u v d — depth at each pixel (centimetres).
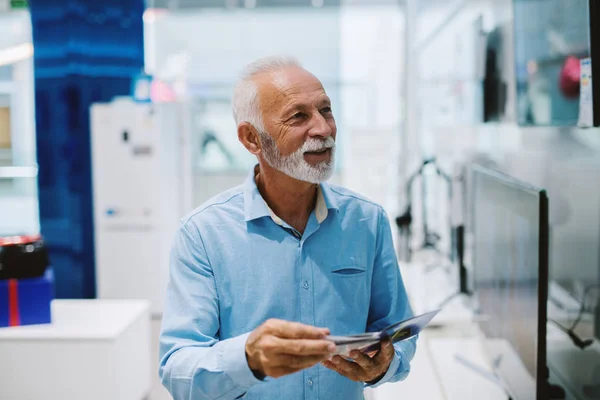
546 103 190
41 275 315
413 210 458
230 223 132
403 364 131
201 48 899
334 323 131
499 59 267
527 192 157
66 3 574
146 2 611
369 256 137
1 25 686
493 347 208
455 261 304
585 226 259
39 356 294
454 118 358
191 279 128
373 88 856
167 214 505
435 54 410
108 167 498
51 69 582
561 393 184
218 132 824
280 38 892
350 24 856
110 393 294
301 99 120
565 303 255
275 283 129
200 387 113
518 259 169
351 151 571
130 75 588
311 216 132
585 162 255
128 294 506
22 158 751
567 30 166
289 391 128
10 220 778
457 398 191
